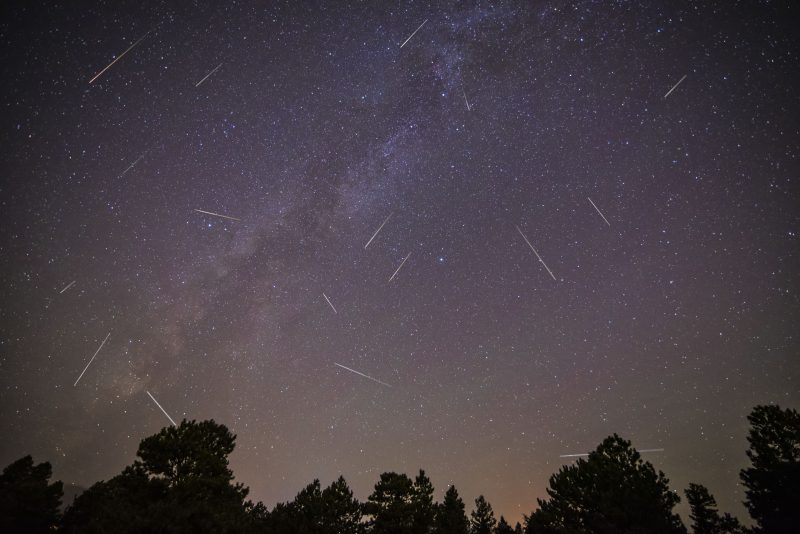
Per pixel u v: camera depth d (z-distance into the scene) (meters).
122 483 15.27
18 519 13.28
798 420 16.38
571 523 18.09
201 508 12.83
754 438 17.09
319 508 17.59
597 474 18.11
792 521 14.72
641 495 16.62
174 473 16.41
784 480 15.46
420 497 19.61
